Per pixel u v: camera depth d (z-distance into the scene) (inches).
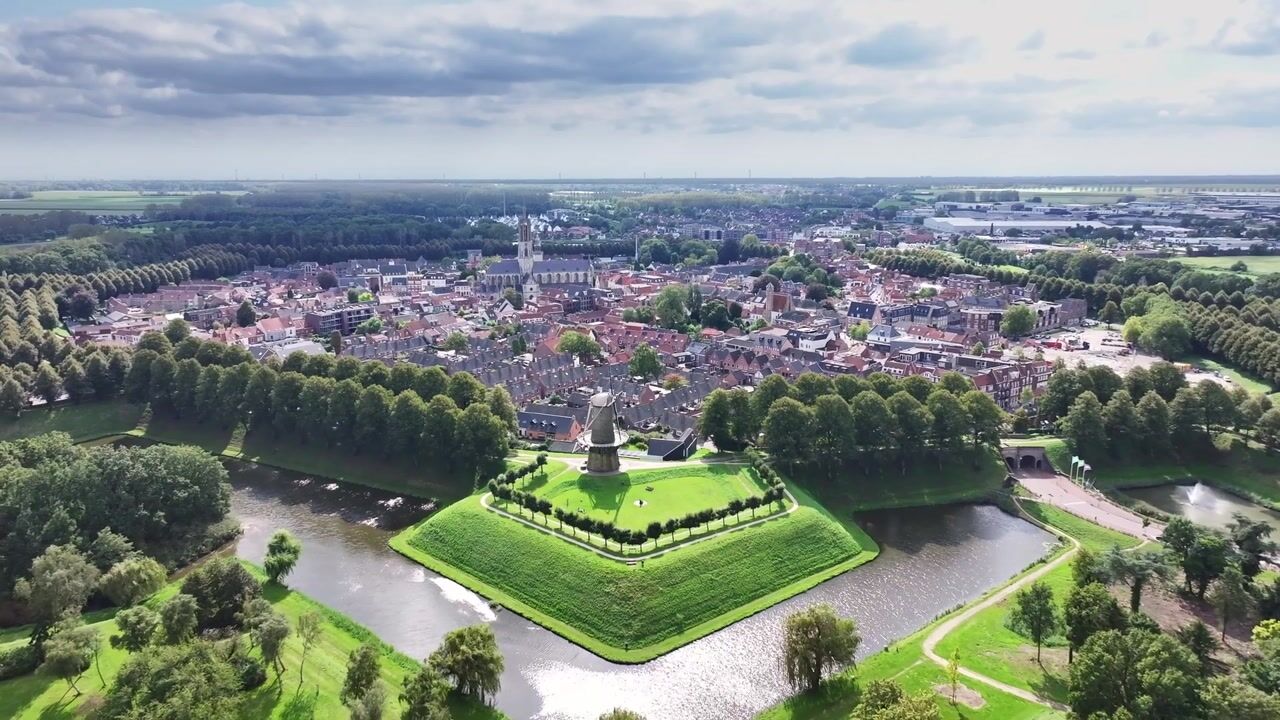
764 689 5551.2
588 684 5625.0
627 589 6446.9
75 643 5044.3
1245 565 6466.5
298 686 5211.6
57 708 4909.0
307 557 7524.6
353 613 6510.8
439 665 5103.3
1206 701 4347.9
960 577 7214.6
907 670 5516.7
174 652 4660.4
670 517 7509.8
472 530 7598.4
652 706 5369.1
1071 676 4781.0
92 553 6476.4
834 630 5231.3
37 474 6958.7
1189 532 6505.9
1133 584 6136.8
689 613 6422.2
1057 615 5802.2
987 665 5561.0
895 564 7490.2
